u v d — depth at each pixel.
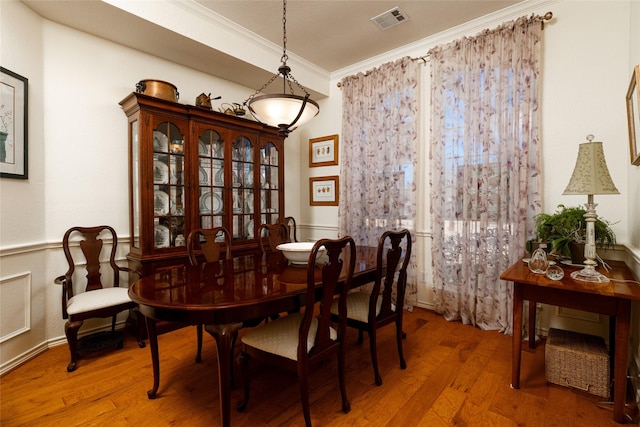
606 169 1.71
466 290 2.81
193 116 2.79
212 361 2.15
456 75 2.87
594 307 1.56
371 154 3.46
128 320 2.63
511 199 2.57
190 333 2.64
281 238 3.01
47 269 2.32
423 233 3.22
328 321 1.55
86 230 2.44
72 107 2.43
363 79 3.53
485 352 2.27
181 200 2.78
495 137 2.65
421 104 3.21
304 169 4.37
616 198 2.22
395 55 3.38
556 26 2.45
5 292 2.01
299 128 4.41
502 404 1.68
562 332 2.06
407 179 3.21
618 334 1.51
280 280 1.65
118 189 2.70
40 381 1.90
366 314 1.91
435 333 2.63
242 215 3.27
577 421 1.54
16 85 2.07
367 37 3.11
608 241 2.03
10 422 1.53
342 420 1.56
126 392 1.79
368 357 2.21
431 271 3.19
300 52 3.43
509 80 2.58
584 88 2.35
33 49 2.20
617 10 2.23
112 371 2.02
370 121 3.47
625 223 2.19
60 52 2.37
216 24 2.77
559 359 1.82
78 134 2.47
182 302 1.30
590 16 2.32
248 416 1.59
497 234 2.64
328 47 3.31
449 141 2.92
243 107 3.62
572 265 2.01
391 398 1.74
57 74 2.35
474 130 2.74
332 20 2.81
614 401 1.53
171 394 1.77
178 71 3.07
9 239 2.05
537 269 1.83
